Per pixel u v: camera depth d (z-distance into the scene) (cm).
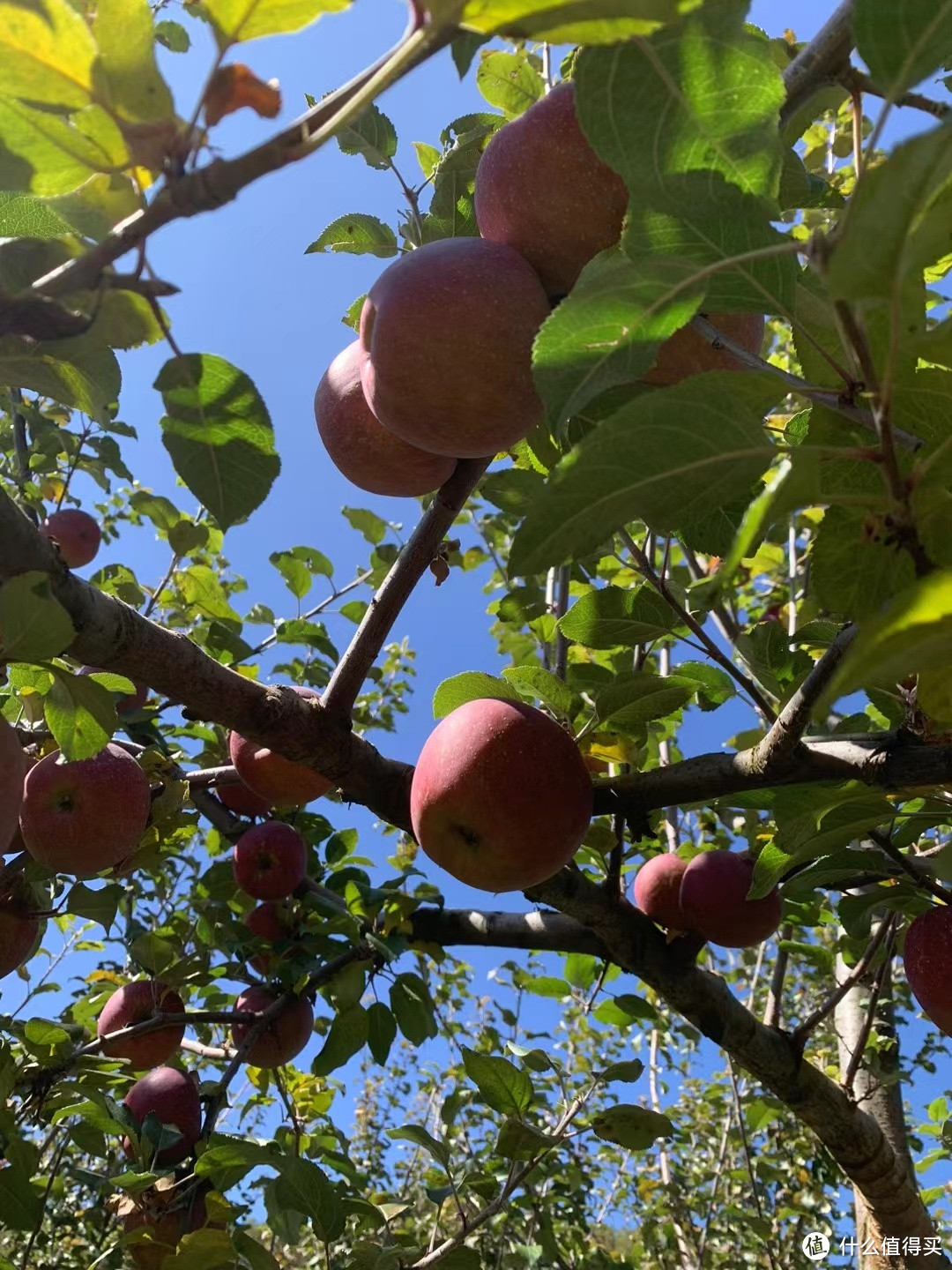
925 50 87
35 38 87
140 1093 301
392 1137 280
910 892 211
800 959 551
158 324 116
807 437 116
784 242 116
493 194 173
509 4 78
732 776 183
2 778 125
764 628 239
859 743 164
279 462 124
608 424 98
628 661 317
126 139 90
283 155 84
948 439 95
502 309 164
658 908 276
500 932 327
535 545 108
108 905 255
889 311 91
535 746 188
